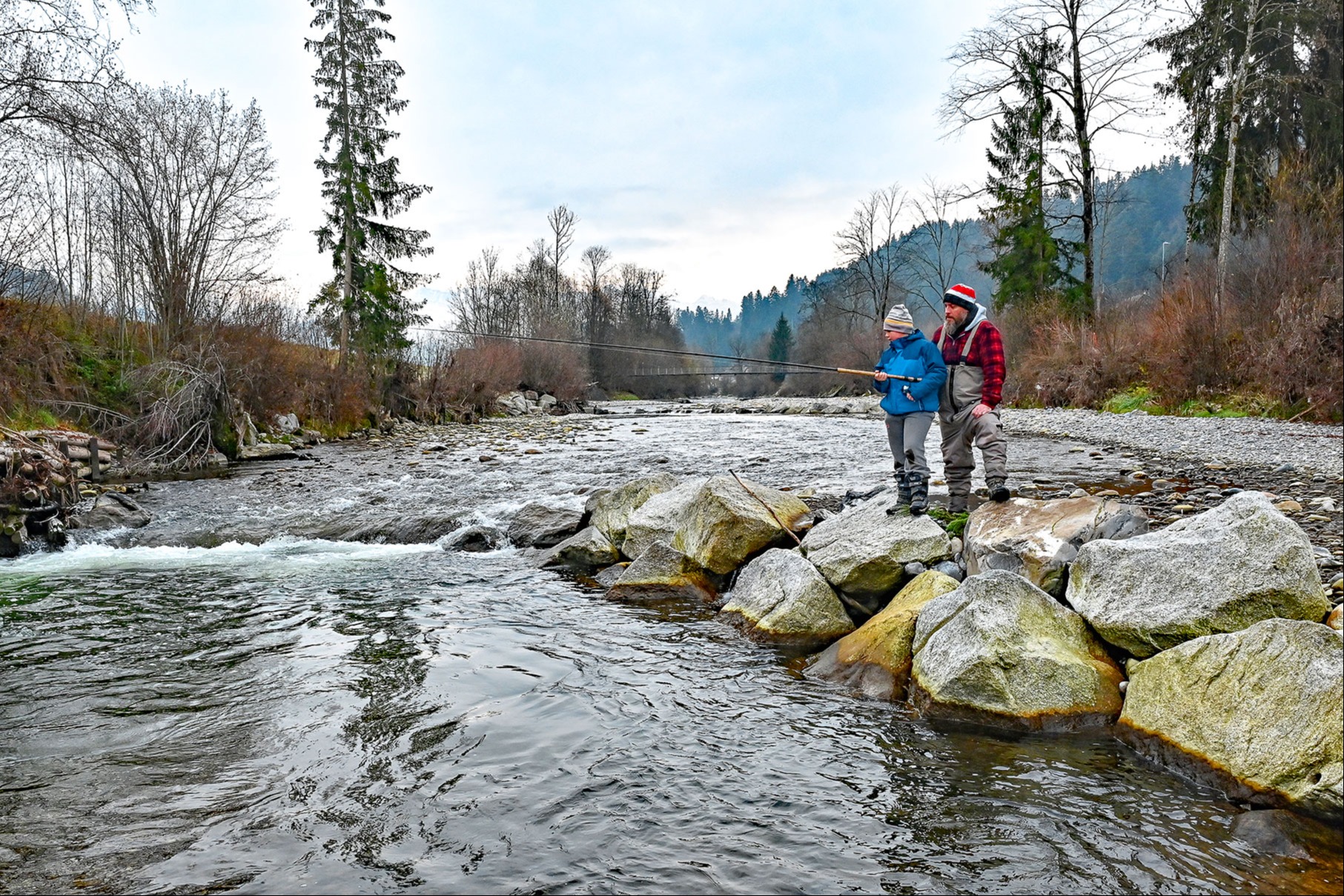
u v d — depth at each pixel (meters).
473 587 7.64
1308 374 15.88
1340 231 18.05
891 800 3.54
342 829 3.29
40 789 3.65
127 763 3.93
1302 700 3.40
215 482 14.02
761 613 6.05
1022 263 32.38
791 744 4.12
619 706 4.64
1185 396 19.31
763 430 23.30
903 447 6.55
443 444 21.00
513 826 3.32
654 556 7.32
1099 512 5.57
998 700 4.29
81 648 5.78
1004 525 5.78
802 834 3.27
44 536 9.98
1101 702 4.27
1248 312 18.73
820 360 68.62
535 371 43.22
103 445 15.41
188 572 8.44
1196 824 3.28
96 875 2.95
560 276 65.62
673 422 28.98
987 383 6.39
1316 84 24.75
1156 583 4.46
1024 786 3.65
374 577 8.12
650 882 2.93
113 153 17.44
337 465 16.59
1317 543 6.55
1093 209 31.16
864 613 5.99
